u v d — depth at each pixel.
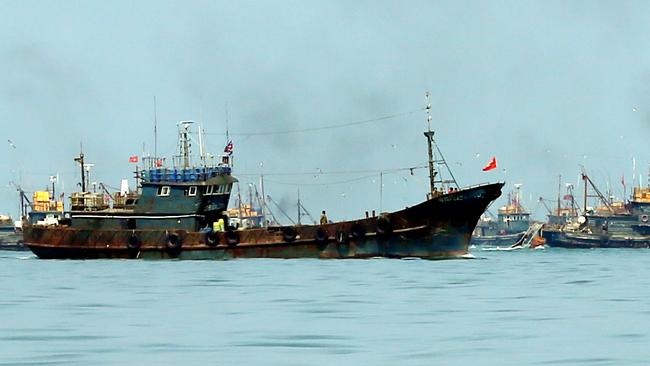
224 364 162.25
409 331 196.88
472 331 196.12
